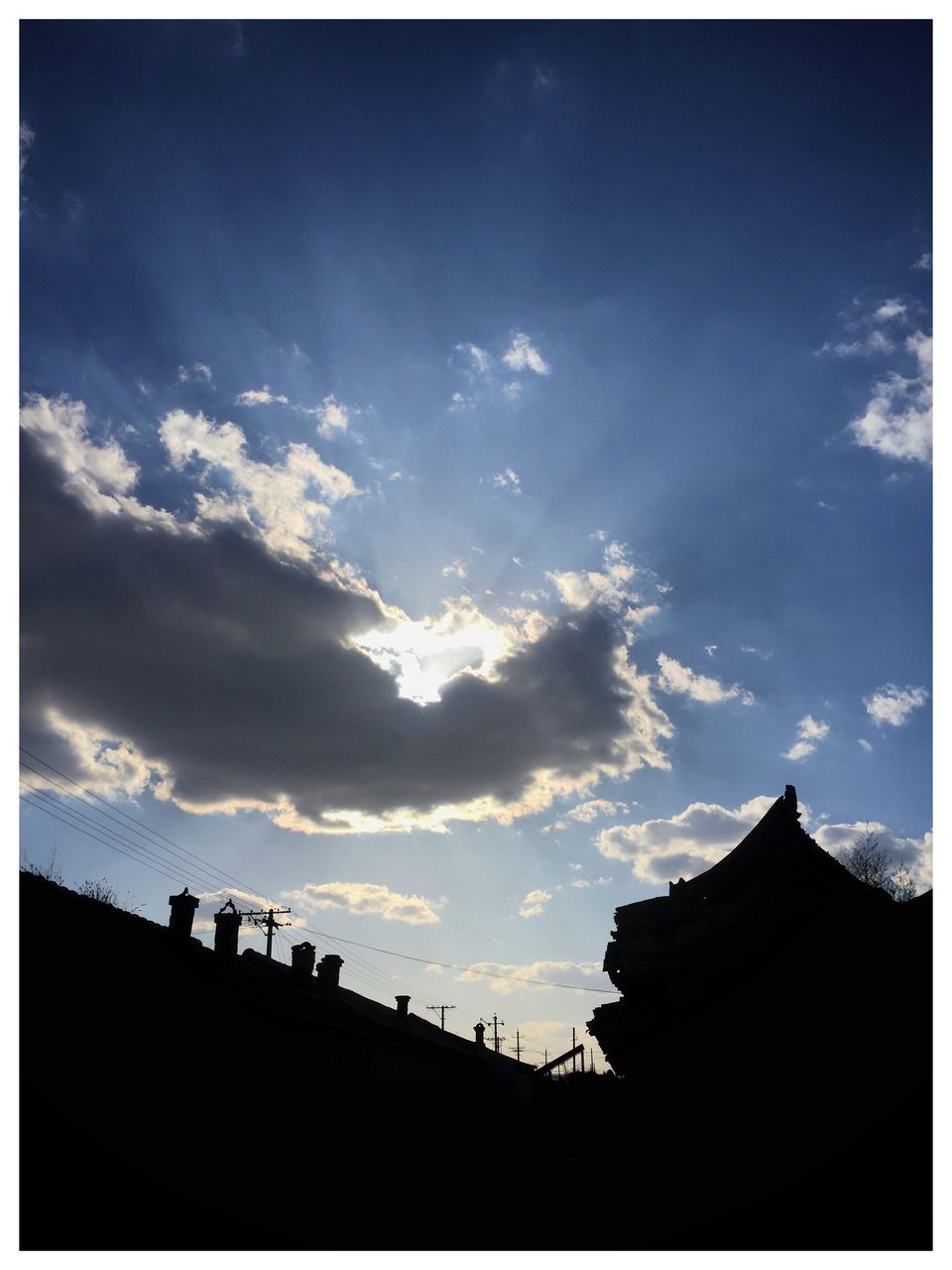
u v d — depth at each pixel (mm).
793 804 22312
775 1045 17938
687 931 23422
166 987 14352
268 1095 17422
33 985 11555
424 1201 23234
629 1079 22469
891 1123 14914
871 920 17672
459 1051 36906
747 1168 16844
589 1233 17094
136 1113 13008
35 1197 10898
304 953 25203
